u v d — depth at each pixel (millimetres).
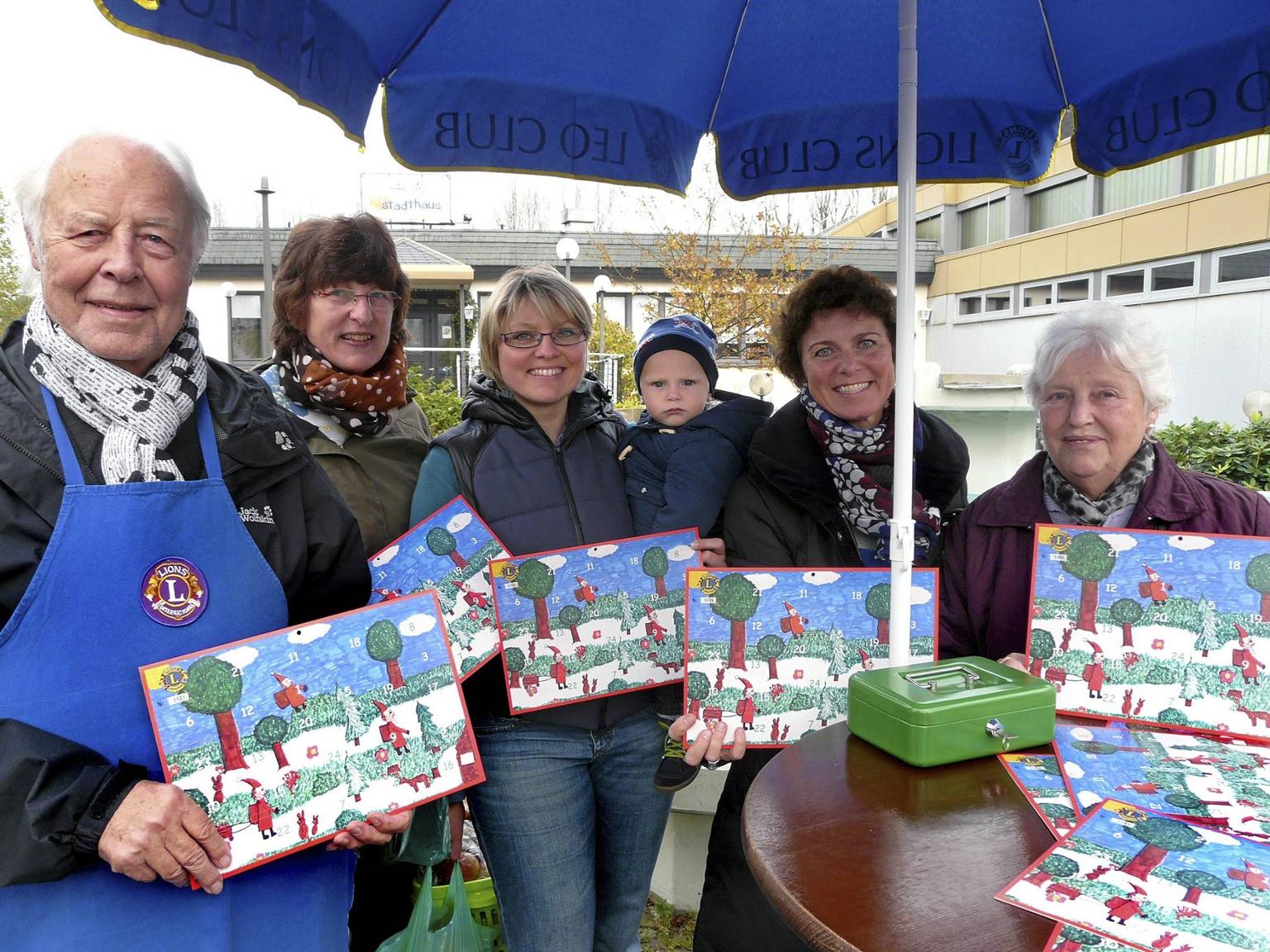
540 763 1899
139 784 1163
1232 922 893
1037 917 913
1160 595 1489
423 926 1913
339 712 1357
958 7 2111
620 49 2068
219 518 1283
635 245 17672
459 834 2059
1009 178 2307
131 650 1207
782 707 1633
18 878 1098
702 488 2059
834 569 1677
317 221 2098
